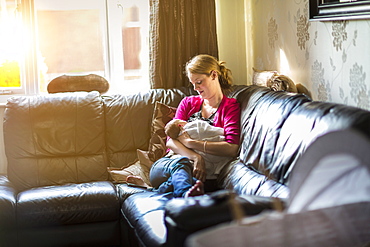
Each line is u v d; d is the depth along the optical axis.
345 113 2.16
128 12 4.41
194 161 3.27
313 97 3.19
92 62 4.41
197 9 4.14
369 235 1.54
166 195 3.07
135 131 3.78
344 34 2.77
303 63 3.30
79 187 3.33
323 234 1.51
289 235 1.49
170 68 4.12
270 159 2.68
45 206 3.11
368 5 2.49
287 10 3.49
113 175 3.59
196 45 4.16
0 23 4.21
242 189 2.87
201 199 2.08
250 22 4.23
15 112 3.68
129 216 2.94
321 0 2.97
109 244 3.23
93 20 4.38
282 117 2.70
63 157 3.67
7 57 4.25
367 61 2.56
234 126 3.30
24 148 3.62
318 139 1.56
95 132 3.72
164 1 4.08
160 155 3.62
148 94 3.92
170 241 2.04
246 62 4.40
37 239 3.13
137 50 4.45
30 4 4.23
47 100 3.76
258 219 1.52
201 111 3.55
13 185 3.54
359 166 1.53
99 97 3.85
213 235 1.47
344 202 1.55
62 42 4.36
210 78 3.44
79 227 3.18
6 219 3.06
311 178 1.55
